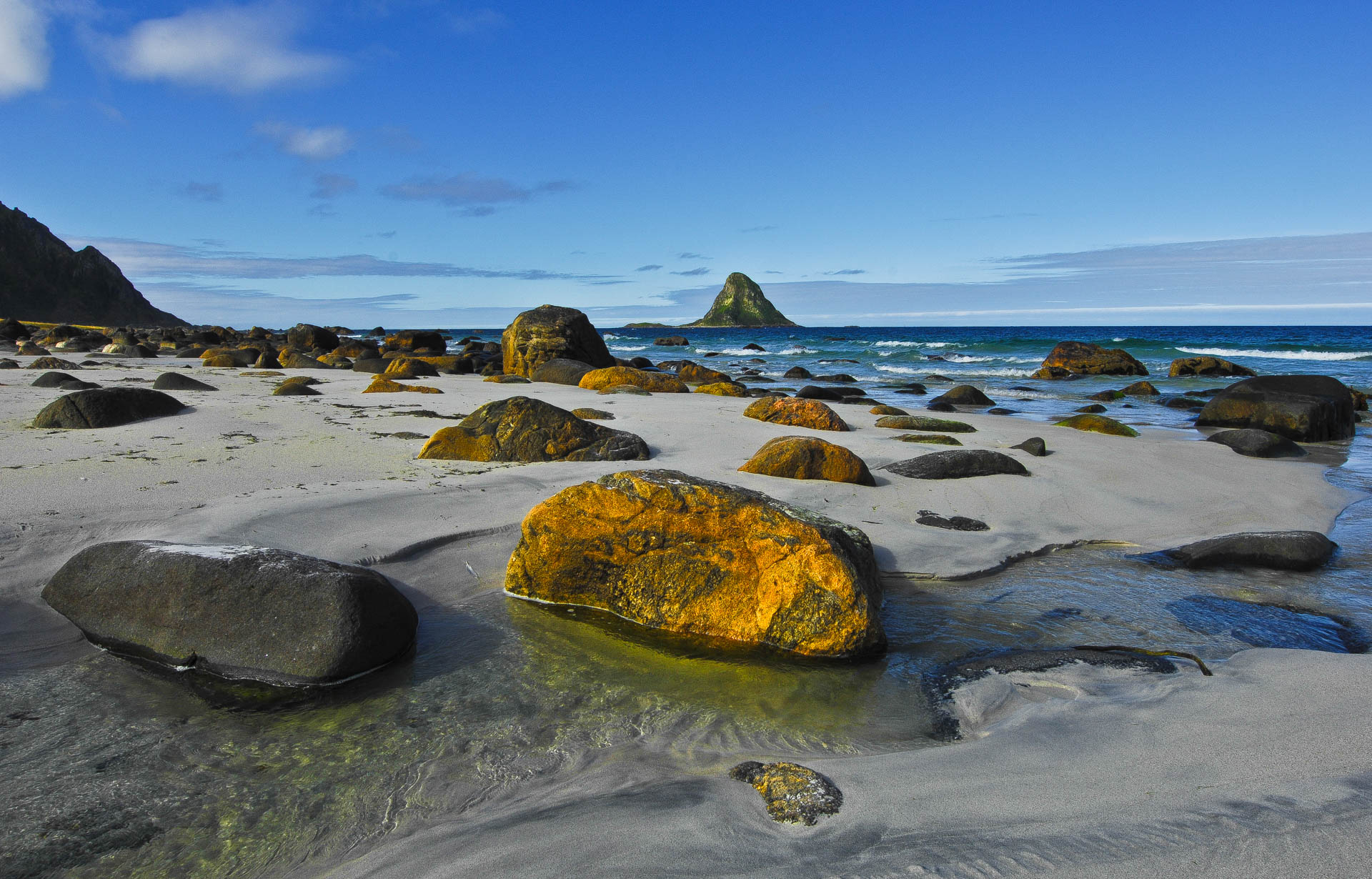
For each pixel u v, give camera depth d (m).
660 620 4.86
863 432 12.06
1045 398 21.41
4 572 4.74
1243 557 6.20
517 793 3.03
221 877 2.56
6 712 3.57
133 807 2.92
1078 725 3.40
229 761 3.24
